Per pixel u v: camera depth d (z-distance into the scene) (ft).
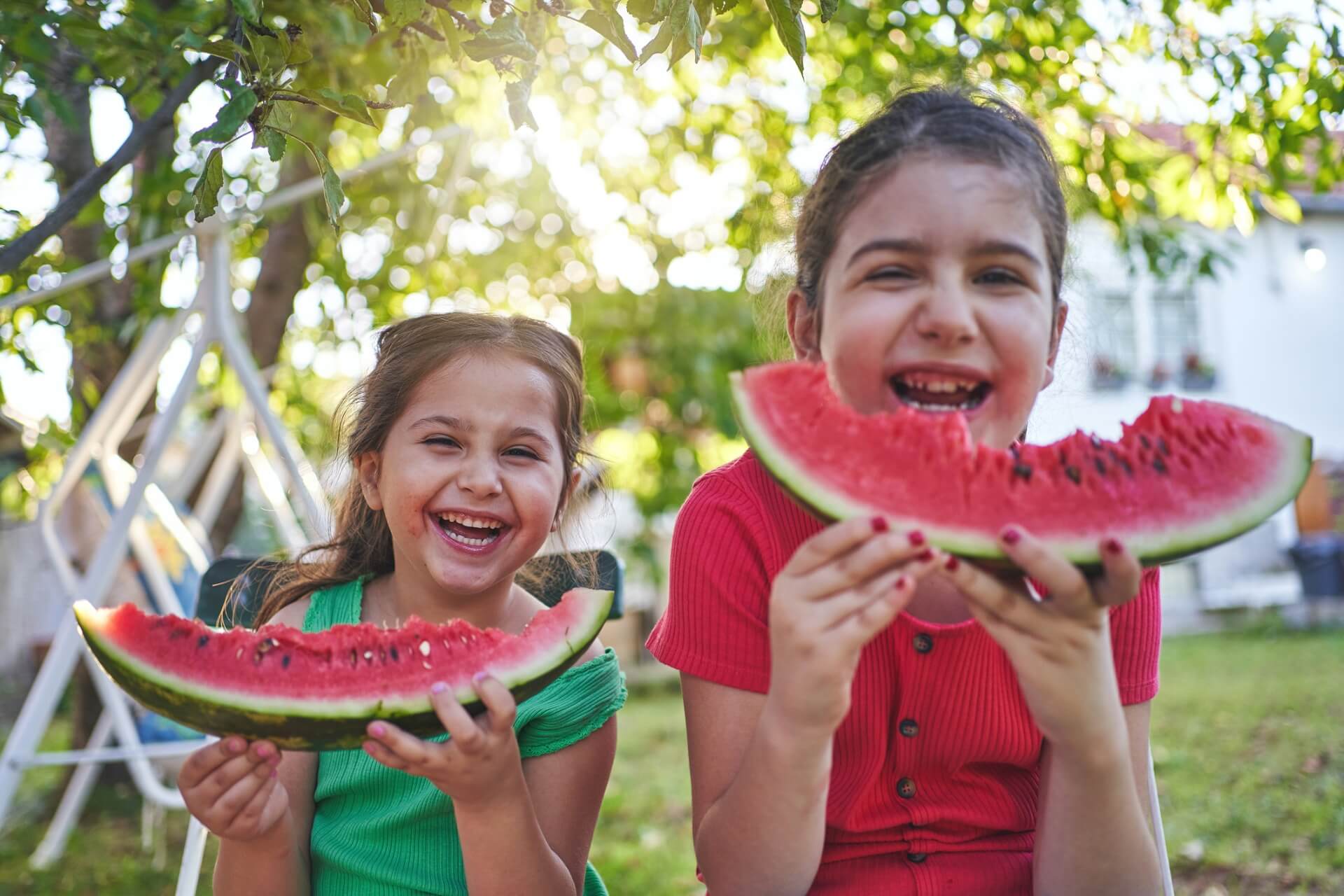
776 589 4.37
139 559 13.88
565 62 18.26
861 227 5.26
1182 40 14.38
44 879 14.88
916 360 5.02
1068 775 4.69
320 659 5.13
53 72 7.81
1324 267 51.44
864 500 4.43
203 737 14.28
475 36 5.78
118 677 5.00
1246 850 14.32
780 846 4.80
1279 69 12.60
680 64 18.31
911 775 5.80
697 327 26.53
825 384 4.75
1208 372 50.14
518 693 5.21
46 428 13.66
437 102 12.93
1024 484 4.42
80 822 17.89
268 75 5.73
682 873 14.64
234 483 19.45
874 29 16.29
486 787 5.10
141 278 15.46
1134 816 4.81
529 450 6.91
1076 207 7.59
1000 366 5.09
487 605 7.16
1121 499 4.39
